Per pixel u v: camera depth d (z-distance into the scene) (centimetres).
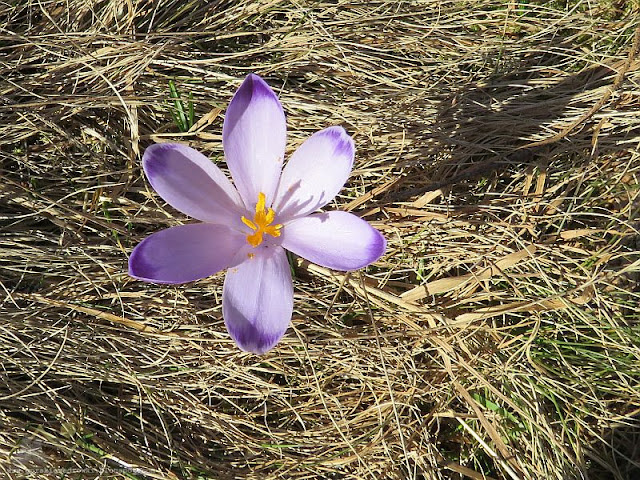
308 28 28
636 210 25
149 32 26
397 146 26
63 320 23
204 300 25
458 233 25
